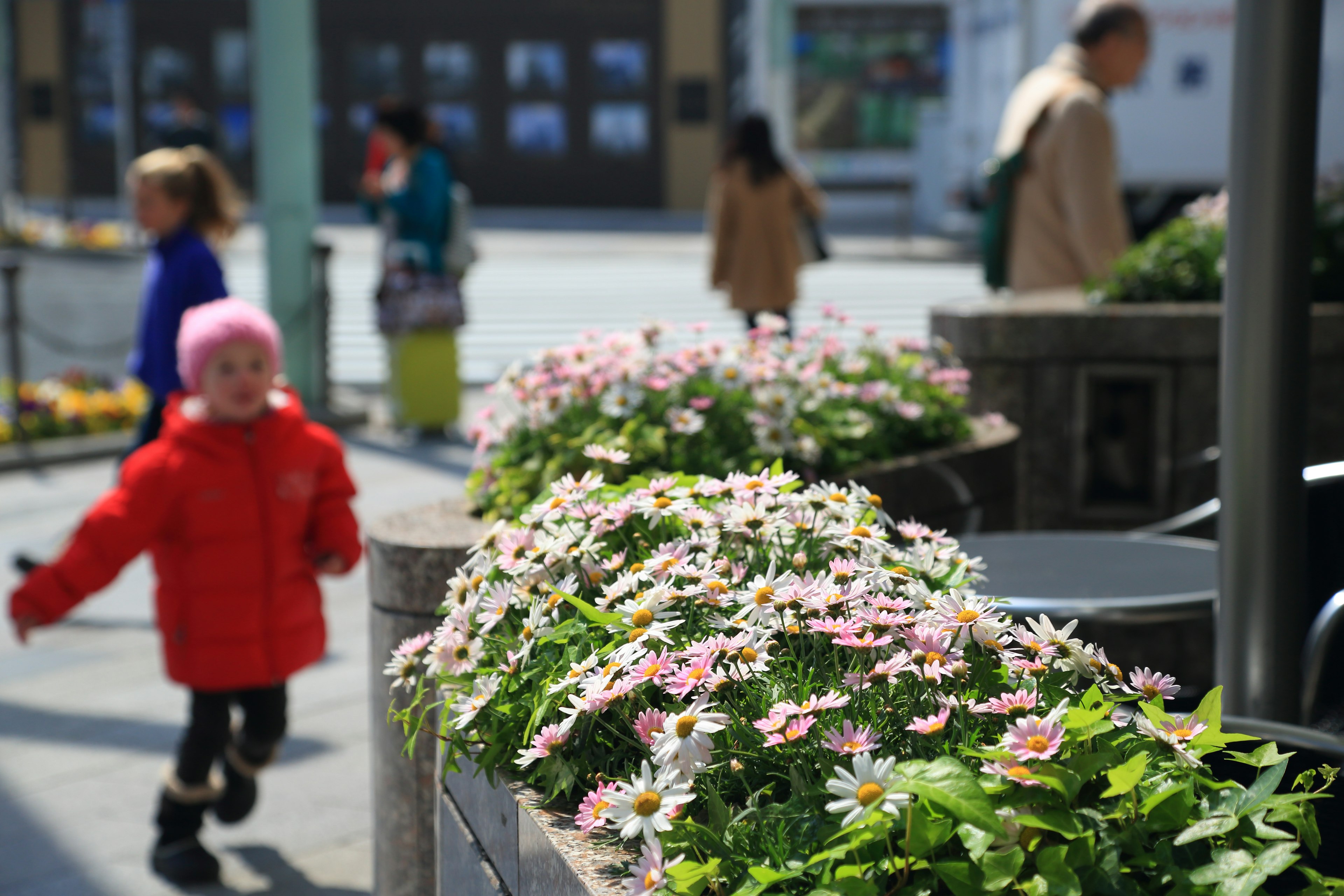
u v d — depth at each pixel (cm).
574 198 3625
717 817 180
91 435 1092
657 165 3612
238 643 397
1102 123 643
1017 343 611
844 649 211
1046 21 1889
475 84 3569
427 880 336
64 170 3369
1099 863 159
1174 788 164
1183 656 410
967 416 537
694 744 180
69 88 3569
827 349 448
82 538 385
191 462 392
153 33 3534
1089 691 176
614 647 211
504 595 229
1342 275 631
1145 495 610
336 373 1391
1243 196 273
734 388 406
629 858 188
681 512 239
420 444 1070
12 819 463
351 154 3559
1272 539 276
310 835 448
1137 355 602
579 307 1759
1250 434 276
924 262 2298
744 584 232
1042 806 163
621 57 3575
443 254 1056
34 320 1689
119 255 2317
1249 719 262
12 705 567
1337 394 609
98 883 418
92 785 490
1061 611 298
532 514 248
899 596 223
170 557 399
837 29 3328
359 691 575
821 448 405
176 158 602
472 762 229
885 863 161
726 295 1864
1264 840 166
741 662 193
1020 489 618
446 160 1047
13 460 1019
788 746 181
